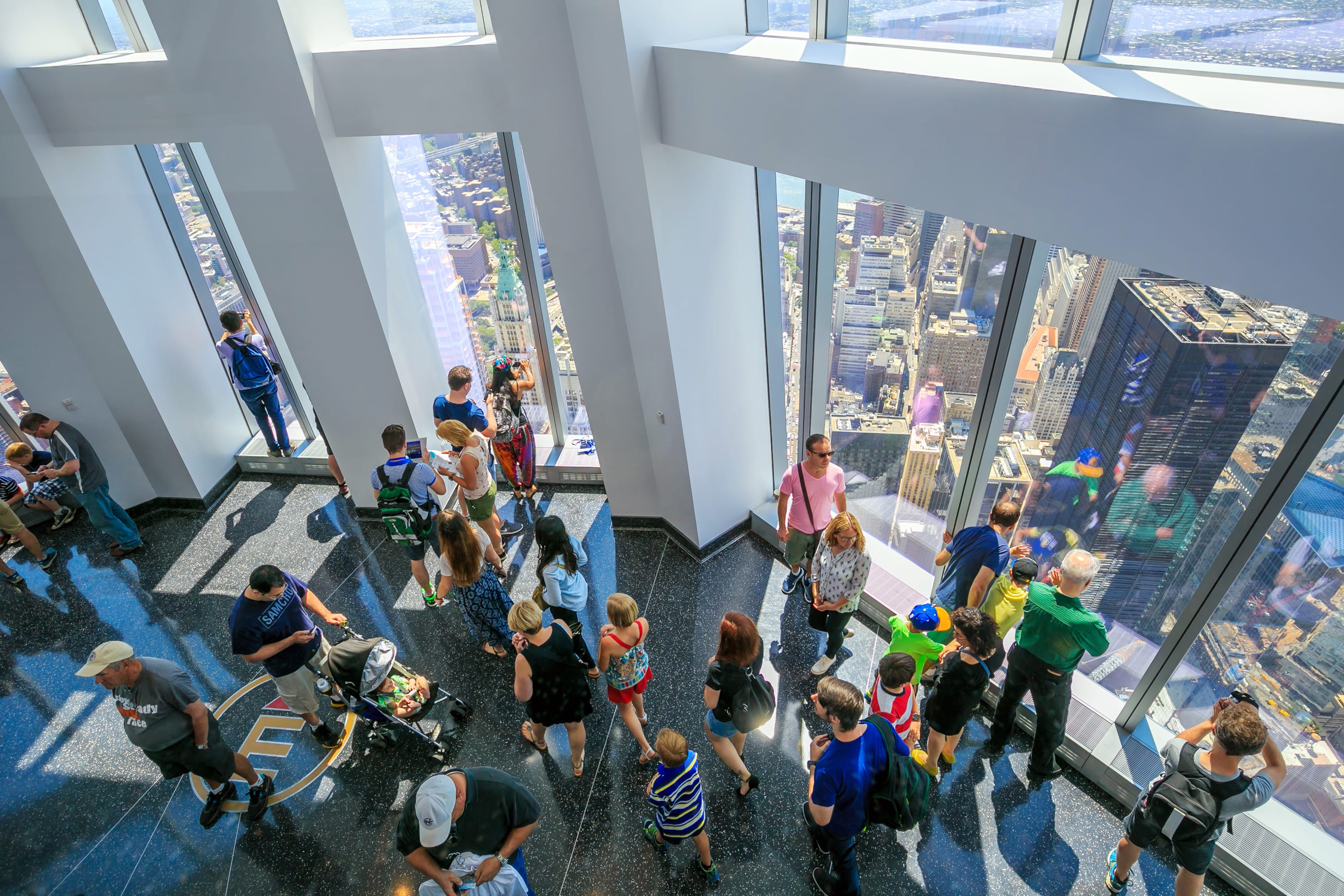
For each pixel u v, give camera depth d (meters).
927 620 3.99
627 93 4.21
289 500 7.37
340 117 5.08
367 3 4.97
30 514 7.09
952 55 3.20
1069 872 3.95
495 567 6.06
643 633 4.21
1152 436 3.42
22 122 5.34
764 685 3.95
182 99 5.10
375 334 5.89
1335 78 2.17
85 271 5.98
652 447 6.05
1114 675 4.44
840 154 3.38
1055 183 2.60
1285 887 3.53
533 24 4.37
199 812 4.61
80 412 6.59
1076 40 2.75
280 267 5.66
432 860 3.22
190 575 6.52
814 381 5.48
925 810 3.71
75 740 5.12
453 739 4.91
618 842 4.26
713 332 5.31
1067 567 3.69
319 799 4.62
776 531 6.21
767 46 3.85
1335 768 3.46
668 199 4.59
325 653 4.79
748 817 4.32
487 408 6.46
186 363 7.01
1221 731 3.04
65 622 6.11
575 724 4.34
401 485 5.36
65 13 5.34
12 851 4.47
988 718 4.73
